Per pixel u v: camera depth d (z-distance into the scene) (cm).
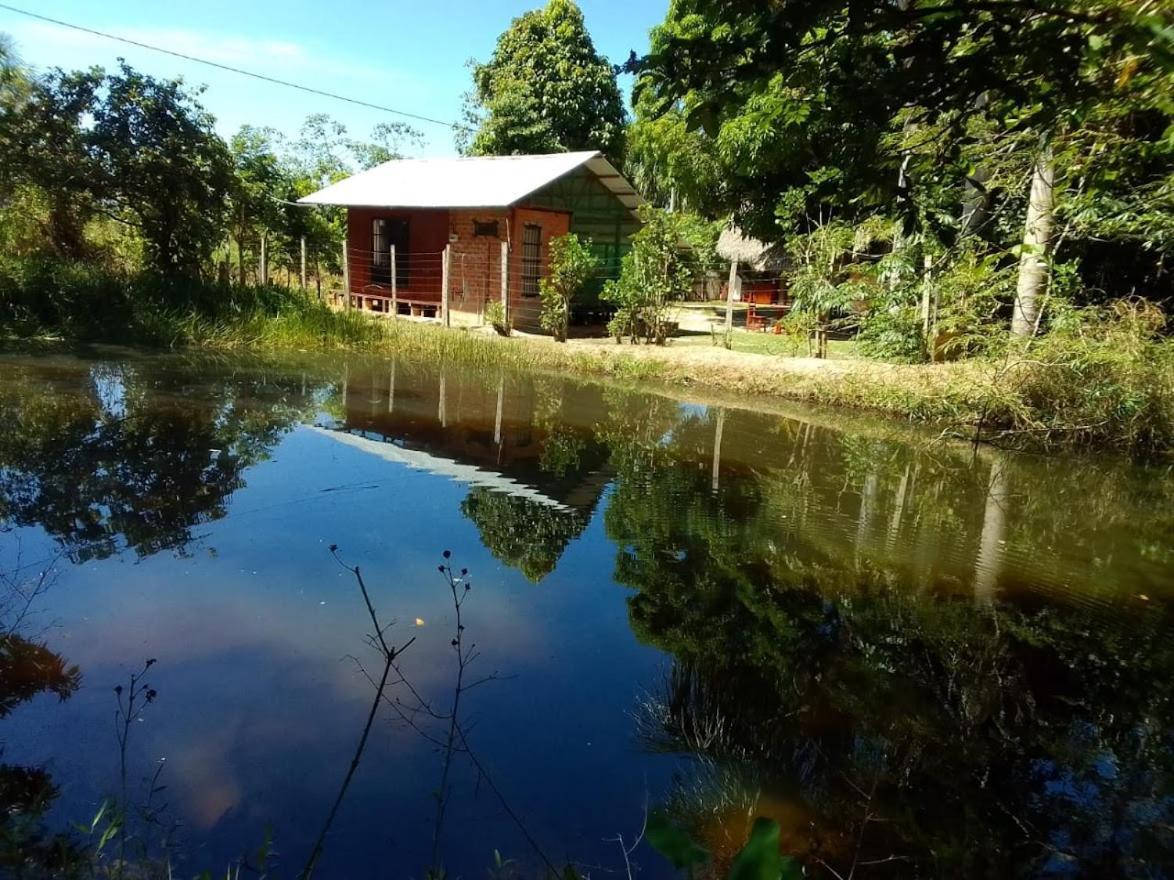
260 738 305
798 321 1277
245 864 241
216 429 789
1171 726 348
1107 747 331
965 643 418
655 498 650
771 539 563
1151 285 1063
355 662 365
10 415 786
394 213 1766
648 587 471
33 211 1435
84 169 1387
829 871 254
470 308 1659
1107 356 845
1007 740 333
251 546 499
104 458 666
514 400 1047
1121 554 559
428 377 1184
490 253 1603
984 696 366
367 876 240
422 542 523
